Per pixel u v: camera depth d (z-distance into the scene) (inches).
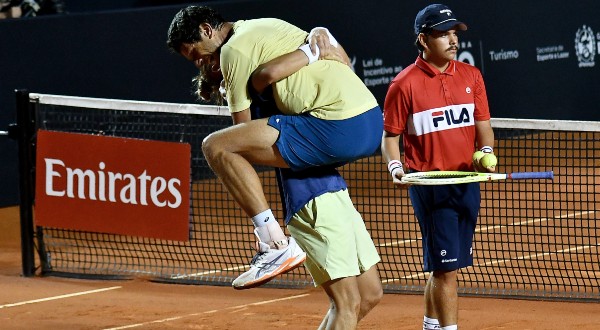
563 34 1253.1
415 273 625.3
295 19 1055.6
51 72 911.0
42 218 642.2
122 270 651.5
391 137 414.3
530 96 1218.6
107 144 623.2
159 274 636.7
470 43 1154.7
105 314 530.3
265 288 595.8
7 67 886.4
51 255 696.4
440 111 406.9
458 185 401.4
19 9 998.4
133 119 933.8
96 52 934.4
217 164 332.2
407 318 505.0
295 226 356.8
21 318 521.7
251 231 754.2
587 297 547.2
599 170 991.6
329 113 327.9
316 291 582.6
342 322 355.9
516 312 516.7
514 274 587.5
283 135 329.4
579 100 1274.6
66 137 631.8
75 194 634.2
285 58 326.3
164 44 981.8
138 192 618.5
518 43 1203.2
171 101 989.2
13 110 893.8
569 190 892.6
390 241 718.5
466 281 593.6
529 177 373.1
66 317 523.5
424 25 403.2
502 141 1156.5
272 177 944.3
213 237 716.7
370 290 372.5
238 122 334.6
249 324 500.4
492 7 1173.7
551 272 618.5
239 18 1026.7
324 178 352.8
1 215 882.8
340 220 353.1
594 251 668.7
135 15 959.0
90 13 928.9
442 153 408.8
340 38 1074.1
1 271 666.2
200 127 906.7
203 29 343.9
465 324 488.7
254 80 328.2
